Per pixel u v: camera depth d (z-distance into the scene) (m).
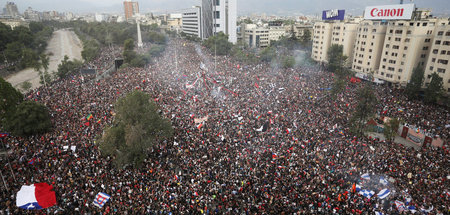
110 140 37.88
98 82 77.69
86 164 38.06
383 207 31.06
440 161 40.12
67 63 109.38
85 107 57.25
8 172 36.31
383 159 40.22
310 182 34.81
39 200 29.84
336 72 94.81
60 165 37.50
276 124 50.62
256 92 69.81
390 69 89.62
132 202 31.23
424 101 70.56
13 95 51.53
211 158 40.25
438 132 51.88
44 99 62.47
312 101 64.50
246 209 30.91
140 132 37.94
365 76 98.25
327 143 44.22
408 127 55.00
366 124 50.34
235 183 35.22
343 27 114.50
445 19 81.56
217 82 78.69
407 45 83.31
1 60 133.38
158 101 61.59
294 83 80.19
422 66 84.94
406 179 36.22
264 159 39.91
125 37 196.50
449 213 29.83
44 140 44.28
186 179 35.81
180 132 47.78
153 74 87.69
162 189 33.59
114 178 35.62
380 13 92.25
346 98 67.50
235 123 50.91
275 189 33.69
